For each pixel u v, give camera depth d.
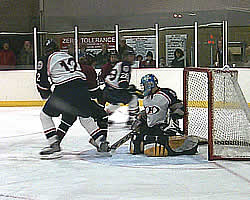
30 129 10.07
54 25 13.48
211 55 14.11
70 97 6.96
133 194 4.97
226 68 7.02
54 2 13.37
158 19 13.92
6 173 6.11
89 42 13.11
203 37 14.09
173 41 14.11
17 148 7.94
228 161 6.66
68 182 5.57
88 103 7.07
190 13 14.02
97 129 7.20
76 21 13.17
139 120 7.36
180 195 4.90
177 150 7.11
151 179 5.65
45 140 8.71
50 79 6.98
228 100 7.06
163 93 7.16
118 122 10.72
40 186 5.39
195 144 7.18
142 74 14.02
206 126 8.26
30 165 6.60
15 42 14.32
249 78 13.64
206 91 8.29
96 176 5.86
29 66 14.38
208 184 5.36
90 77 8.01
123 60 10.05
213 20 14.02
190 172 6.01
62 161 6.85
